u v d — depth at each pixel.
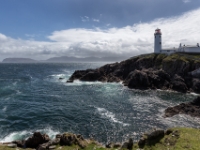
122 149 19.16
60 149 19.44
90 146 21.19
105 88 65.12
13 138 24.78
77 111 37.38
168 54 83.31
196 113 33.91
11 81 80.44
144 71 71.06
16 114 34.28
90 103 44.19
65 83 77.44
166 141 18.70
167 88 61.72
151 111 37.69
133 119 32.97
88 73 84.31
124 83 72.69
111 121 31.97
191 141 17.66
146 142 19.34
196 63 63.69
